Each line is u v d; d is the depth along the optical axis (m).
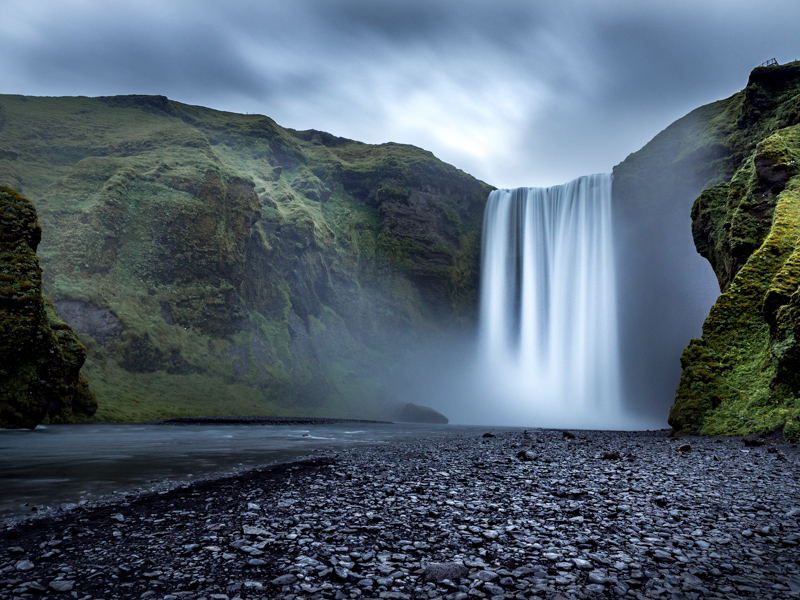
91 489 8.87
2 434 24.06
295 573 4.75
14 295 32.19
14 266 33.12
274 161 97.62
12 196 35.16
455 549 5.61
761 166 32.88
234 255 70.25
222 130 98.19
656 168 72.56
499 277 96.75
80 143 78.06
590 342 79.19
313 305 81.50
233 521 6.58
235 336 66.00
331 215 97.88
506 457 14.34
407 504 7.80
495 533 6.20
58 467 11.92
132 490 8.79
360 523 6.62
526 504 7.90
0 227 33.84
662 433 31.08
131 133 84.38
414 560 5.22
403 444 19.94
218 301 65.50
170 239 64.88
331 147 121.38
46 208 61.31
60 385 35.84
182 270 64.69
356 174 106.56
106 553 5.25
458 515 7.14
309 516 6.91
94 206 61.22
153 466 12.31
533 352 87.31
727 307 27.42
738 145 58.47
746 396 23.77
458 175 107.94
